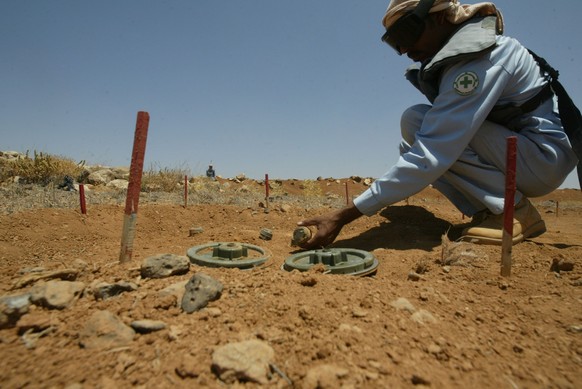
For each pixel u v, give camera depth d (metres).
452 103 3.77
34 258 3.86
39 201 7.10
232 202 10.12
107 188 11.08
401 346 1.57
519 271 2.97
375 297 2.10
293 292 2.13
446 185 5.01
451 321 1.90
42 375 1.30
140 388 1.25
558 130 4.11
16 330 1.62
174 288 2.03
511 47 3.90
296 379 1.33
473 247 3.72
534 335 1.80
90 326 1.57
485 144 4.10
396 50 4.54
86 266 2.46
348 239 4.73
